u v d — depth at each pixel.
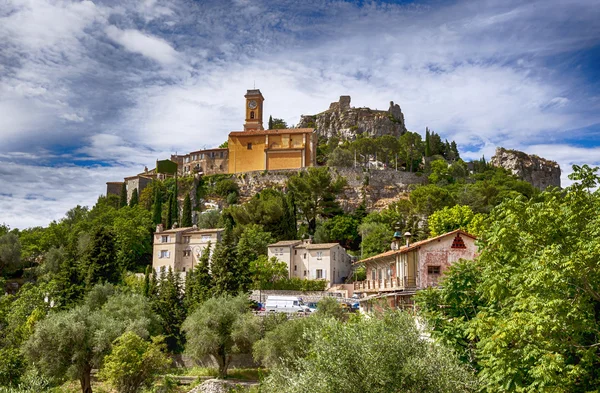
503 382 24.08
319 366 26.55
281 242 114.06
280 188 162.62
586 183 27.53
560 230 26.83
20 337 66.00
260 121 193.88
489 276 28.23
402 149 196.88
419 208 131.75
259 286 95.94
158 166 185.12
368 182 161.88
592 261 23.77
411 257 55.47
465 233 55.31
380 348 26.23
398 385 25.39
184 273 113.19
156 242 117.25
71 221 160.25
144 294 86.62
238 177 170.88
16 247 119.19
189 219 135.25
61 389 61.44
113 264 94.31
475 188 140.25
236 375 65.38
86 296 84.06
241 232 118.00
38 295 80.31
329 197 145.88
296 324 57.09
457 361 26.58
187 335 65.88
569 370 23.94
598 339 25.45
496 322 25.56
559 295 24.84
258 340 61.16
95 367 61.50
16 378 57.25
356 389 25.61
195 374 67.19
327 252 107.75
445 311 32.72
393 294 51.78
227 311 65.38
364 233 125.75
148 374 60.22
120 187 190.88
